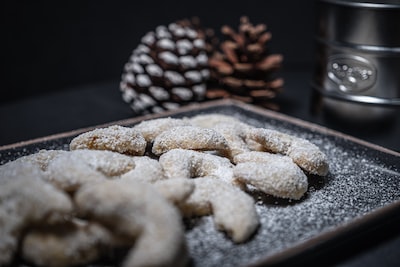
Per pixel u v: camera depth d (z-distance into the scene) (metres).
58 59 0.89
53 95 0.74
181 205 0.34
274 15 0.86
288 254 0.31
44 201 0.29
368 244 0.34
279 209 0.36
